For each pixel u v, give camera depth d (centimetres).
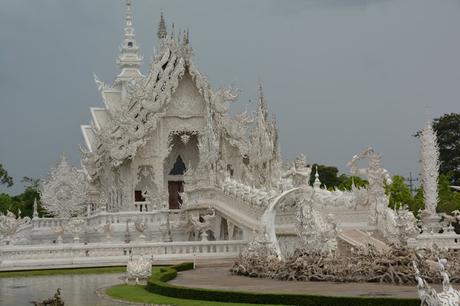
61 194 6228
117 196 6644
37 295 2769
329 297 2167
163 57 6650
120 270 4034
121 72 8188
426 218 4919
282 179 4303
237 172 6669
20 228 5850
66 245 4303
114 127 6606
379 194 3912
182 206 5712
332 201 4047
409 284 2612
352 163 4028
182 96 6719
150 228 5566
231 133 6581
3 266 4134
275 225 4197
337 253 3173
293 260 3020
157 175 6625
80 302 2473
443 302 1538
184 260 4331
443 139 9681
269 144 6269
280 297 2267
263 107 6419
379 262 2747
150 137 6612
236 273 3331
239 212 4866
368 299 2092
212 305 2291
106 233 5266
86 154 7400
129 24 8350
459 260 2773
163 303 2388
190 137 7012
